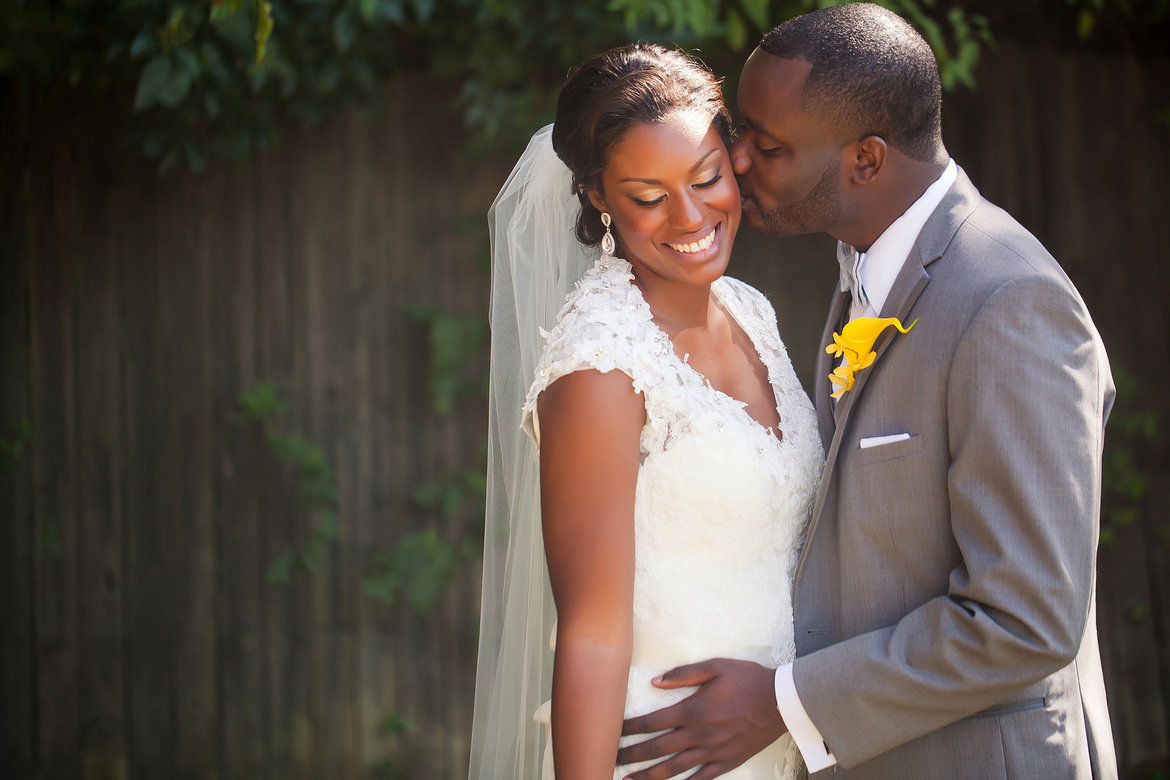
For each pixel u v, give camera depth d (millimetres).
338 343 4035
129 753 3994
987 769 1694
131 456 4023
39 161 4016
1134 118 4188
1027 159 4102
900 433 1748
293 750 3996
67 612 4012
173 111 3674
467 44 3721
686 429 1732
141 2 3391
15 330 4023
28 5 3598
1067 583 1568
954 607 1634
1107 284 4152
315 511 4020
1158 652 4141
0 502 4012
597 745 1630
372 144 4020
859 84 1731
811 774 1863
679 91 1700
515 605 1994
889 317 1787
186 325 4023
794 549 1903
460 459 4031
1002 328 1631
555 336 1751
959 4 3920
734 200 1744
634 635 1787
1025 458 1593
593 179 1749
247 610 4020
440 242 4012
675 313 1854
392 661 4020
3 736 3977
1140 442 4184
